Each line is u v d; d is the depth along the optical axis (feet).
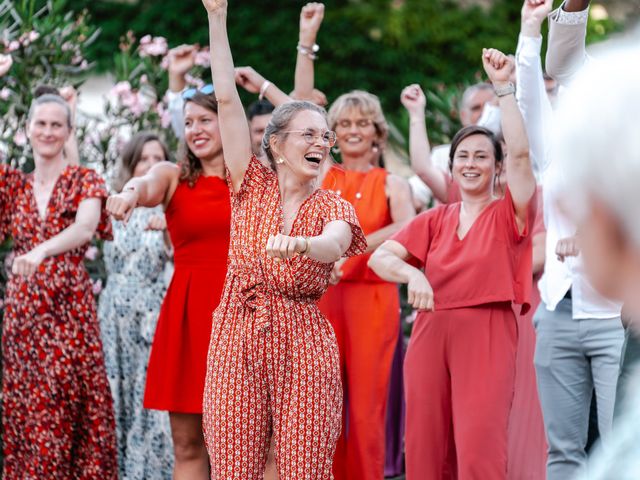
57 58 26.27
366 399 19.34
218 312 14.14
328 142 14.06
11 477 19.84
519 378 19.89
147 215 21.80
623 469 4.94
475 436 16.61
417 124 21.84
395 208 20.07
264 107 21.50
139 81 28.02
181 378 17.52
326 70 49.39
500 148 17.65
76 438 19.83
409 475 17.31
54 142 19.52
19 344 19.57
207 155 17.46
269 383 13.83
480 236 16.92
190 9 48.57
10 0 29.22
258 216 13.91
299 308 13.85
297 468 13.64
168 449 21.03
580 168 4.97
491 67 16.72
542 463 19.65
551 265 16.92
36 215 19.62
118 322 21.68
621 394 5.31
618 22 47.11
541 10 17.22
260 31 48.98
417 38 50.01
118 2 48.67
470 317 16.87
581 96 5.02
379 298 19.60
